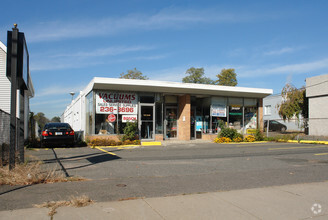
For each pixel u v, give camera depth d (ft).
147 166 30.17
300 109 86.33
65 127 52.03
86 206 16.22
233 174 26.37
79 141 59.57
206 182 22.94
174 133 67.87
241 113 71.10
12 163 22.59
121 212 15.47
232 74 160.04
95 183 21.89
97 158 36.17
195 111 70.33
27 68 27.94
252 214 15.74
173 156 38.86
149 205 16.80
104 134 56.85
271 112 122.93
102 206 16.31
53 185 21.02
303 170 28.68
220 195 19.21
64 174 25.25
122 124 58.59
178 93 64.44
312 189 21.09
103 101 57.36
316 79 78.69
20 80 24.76
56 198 17.52
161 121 62.80
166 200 17.85
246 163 32.91
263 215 15.61
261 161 34.53
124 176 24.85
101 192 19.26
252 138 65.05
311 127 79.92
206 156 39.09
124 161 33.63
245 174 26.40
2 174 21.75
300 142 62.59
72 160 34.19
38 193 18.62
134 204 16.88
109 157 37.19
